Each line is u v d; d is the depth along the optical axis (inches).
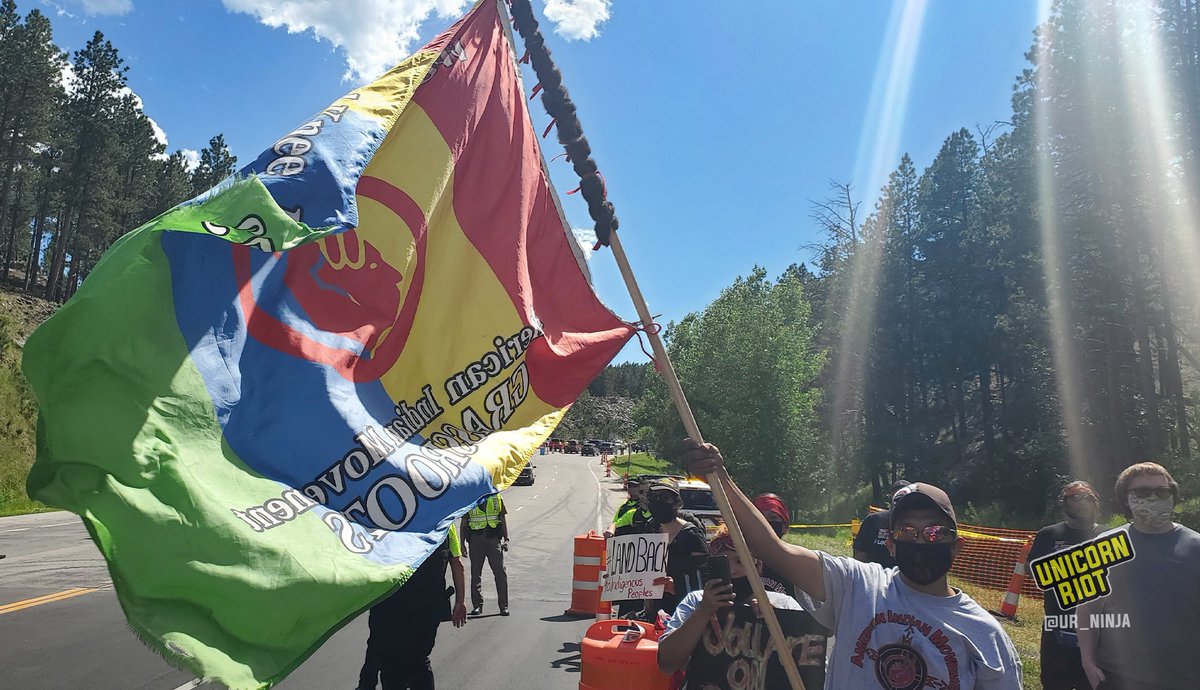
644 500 277.9
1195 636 132.3
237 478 90.9
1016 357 1606.8
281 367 103.6
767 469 1328.7
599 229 116.6
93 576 458.9
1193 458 1042.7
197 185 2672.2
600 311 151.0
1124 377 1283.2
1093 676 141.6
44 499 78.2
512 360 135.9
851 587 100.8
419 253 131.3
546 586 480.7
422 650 183.0
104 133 2285.9
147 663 269.1
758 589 104.7
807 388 1646.2
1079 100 1180.5
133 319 86.6
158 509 81.2
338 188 110.9
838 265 1863.9
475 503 115.4
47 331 82.6
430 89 139.8
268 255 107.0
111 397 83.4
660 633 160.6
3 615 346.3
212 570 81.5
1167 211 1136.8
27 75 2068.2
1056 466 1336.1
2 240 2596.0
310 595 87.3
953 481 1678.2
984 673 92.2
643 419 2111.2
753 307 1398.9
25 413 1175.0
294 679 259.9
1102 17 1166.3
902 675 93.0
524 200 148.9
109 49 2289.6
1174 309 1228.5
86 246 2623.0
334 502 100.6
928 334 1818.4
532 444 131.5
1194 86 1076.5
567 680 264.2
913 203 1930.4
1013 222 1573.6
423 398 125.0
